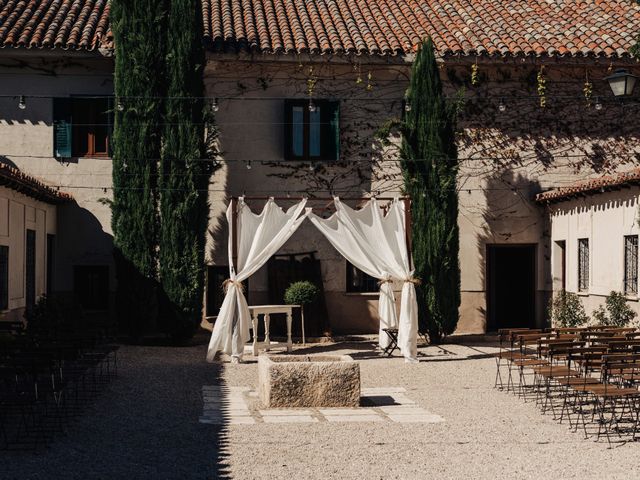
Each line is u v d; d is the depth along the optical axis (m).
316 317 22.16
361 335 22.66
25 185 17.61
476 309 23.09
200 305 20.89
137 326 20.98
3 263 17.58
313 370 13.12
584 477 8.79
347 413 12.64
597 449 10.10
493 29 23.66
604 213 19.36
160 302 20.81
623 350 12.31
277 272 22.52
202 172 21.05
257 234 19.05
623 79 14.62
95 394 13.84
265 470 9.08
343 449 10.14
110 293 22.36
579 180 23.27
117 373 16.25
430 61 21.27
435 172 21.11
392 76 22.94
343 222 19.36
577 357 11.97
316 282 22.55
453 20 24.31
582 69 23.25
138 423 11.55
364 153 22.89
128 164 20.95
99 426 11.29
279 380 13.02
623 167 23.34
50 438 10.29
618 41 23.05
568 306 20.05
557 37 23.31
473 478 8.79
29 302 19.83
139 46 20.92
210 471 9.01
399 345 18.66
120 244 20.95
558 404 13.23
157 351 19.89
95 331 16.52
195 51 21.08
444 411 12.79
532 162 23.27
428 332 21.27
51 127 22.28
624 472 8.97
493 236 23.17
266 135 22.73
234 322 18.45
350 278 23.03
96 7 24.17
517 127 23.25
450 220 21.16
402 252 19.05
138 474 8.83
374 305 22.91
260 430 11.27
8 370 10.88
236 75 22.67
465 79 23.09
